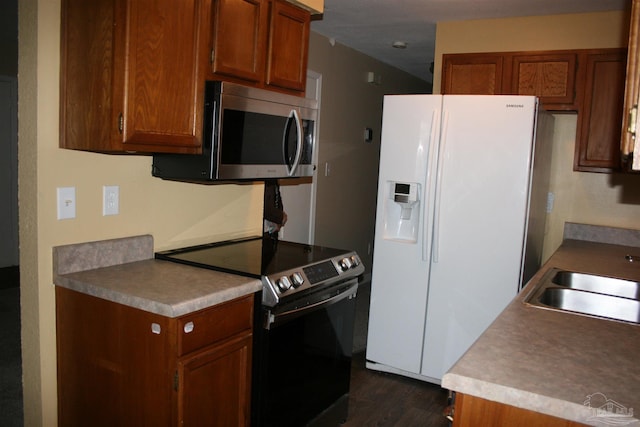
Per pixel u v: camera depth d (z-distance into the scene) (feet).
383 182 10.08
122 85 5.59
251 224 9.07
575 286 7.87
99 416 6.02
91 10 5.64
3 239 16.51
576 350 4.50
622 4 10.36
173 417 5.45
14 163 16.60
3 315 12.92
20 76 5.90
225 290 5.85
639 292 7.47
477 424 3.90
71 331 6.12
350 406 9.18
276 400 6.70
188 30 6.23
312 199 14.75
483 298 9.49
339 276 7.59
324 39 14.30
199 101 6.46
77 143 5.92
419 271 9.93
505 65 11.69
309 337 7.20
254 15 7.30
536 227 10.22
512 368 4.06
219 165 6.56
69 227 6.26
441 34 12.46
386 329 10.35
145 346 5.54
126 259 6.88
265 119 7.25
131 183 6.91
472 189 9.39
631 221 11.07
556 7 10.73
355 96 16.37
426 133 9.64
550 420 3.64
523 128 9.01
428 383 10.19
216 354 5.87
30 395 6.31
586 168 10.89
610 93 10.61
